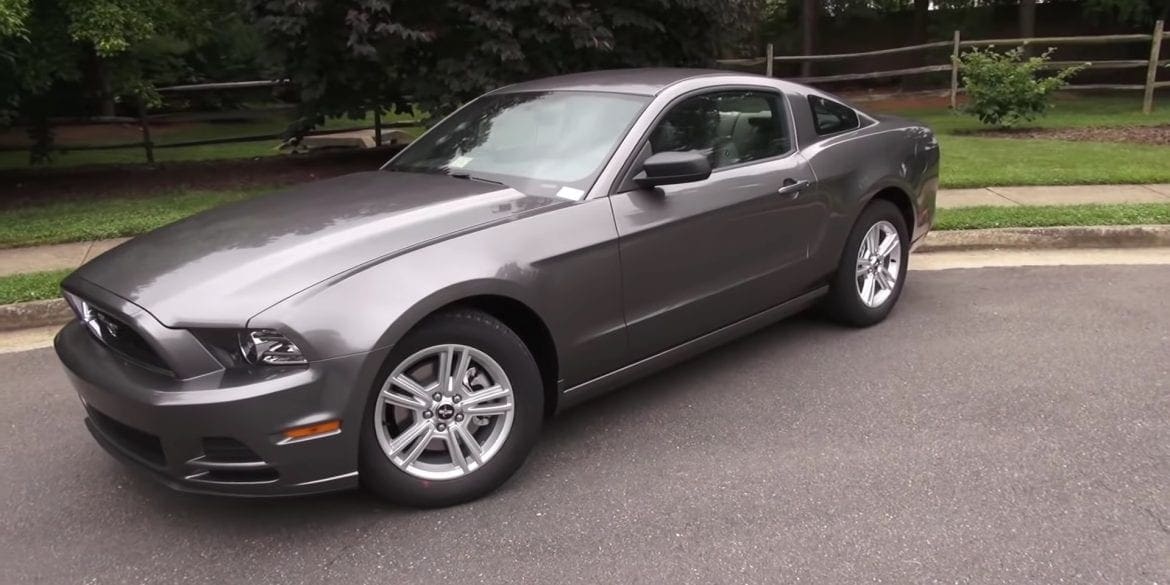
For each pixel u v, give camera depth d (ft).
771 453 12.34
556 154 13.23
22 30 25.27
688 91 14.06
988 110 42.65
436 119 30.71
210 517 11.00
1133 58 69.62
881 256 17.44
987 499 11.00
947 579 9.42
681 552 10.03
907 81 78.54
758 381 14.94
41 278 20.31
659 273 12.84
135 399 9.59
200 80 54.24
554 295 11.47
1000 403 13.82
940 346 16.40
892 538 10.19
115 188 32.58
